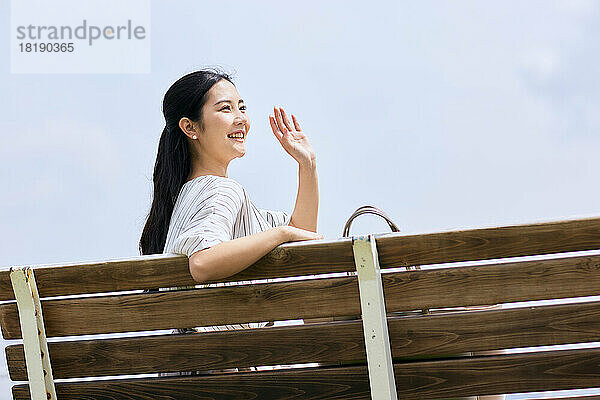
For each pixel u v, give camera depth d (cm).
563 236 240
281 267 256
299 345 256
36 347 269
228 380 262
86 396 271
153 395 267
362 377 254
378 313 247
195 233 264
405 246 247
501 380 247
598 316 241
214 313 260
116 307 265
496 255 244
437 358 261
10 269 268
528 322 244
